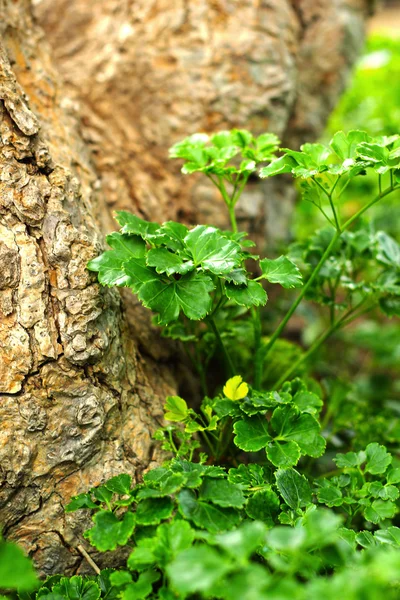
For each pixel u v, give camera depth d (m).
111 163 1.09
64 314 0.89
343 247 1.04
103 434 0.90
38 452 0.88
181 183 1.14
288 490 0.88
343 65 1.30
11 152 0.91
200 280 0.88
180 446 0.93
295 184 1.29
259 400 0.91
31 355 0.88
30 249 0.89
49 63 1.08
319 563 0.82
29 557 0.88
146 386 0.96
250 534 0.78
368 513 0.88
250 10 1.14
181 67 1.14
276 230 1.24
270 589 0.76
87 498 0.86
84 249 0.91
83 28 1.18
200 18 1.14
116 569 0.89
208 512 0.83
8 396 0.87
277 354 1.11
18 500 0.87
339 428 1.06
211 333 1.01
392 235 1.66
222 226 1.13
